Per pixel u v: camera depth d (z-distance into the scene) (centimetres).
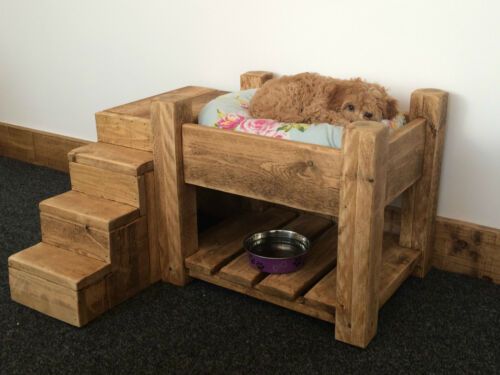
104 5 227
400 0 169
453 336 153
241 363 144
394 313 163
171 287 177
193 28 209
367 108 155
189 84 218
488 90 165
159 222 174
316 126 152
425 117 165
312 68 189
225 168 159
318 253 174
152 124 164
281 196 152
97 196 174
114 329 158
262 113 164
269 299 162
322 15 182
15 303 168
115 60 233
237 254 177
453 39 165
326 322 159
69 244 168
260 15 193
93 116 249
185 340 153
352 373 140
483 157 171
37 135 267
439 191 179
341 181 137
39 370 143
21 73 264
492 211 174
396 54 174
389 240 184
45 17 246
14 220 217
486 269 177
